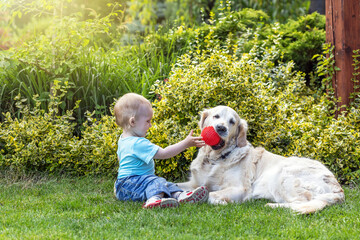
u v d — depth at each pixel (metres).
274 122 4.87
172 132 4.55
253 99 4.76
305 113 5.61
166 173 4.55
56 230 2.74
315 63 7.04
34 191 3.97
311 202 3.36
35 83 5.48
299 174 3.64
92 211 3.22
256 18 7.97
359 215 3.18
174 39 7.13
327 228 2.87
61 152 4.66
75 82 5.61
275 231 2.78
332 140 4.61
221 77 4.82
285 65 6.62
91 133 4.88
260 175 3.87
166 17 13.38
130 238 2.60
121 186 3.54
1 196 3.77
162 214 3.05
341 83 5.46
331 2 5.51
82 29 5.36
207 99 4.70
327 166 4.63
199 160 4.01
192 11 11.73
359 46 5.43
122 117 3.56
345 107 5.39
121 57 6.51
